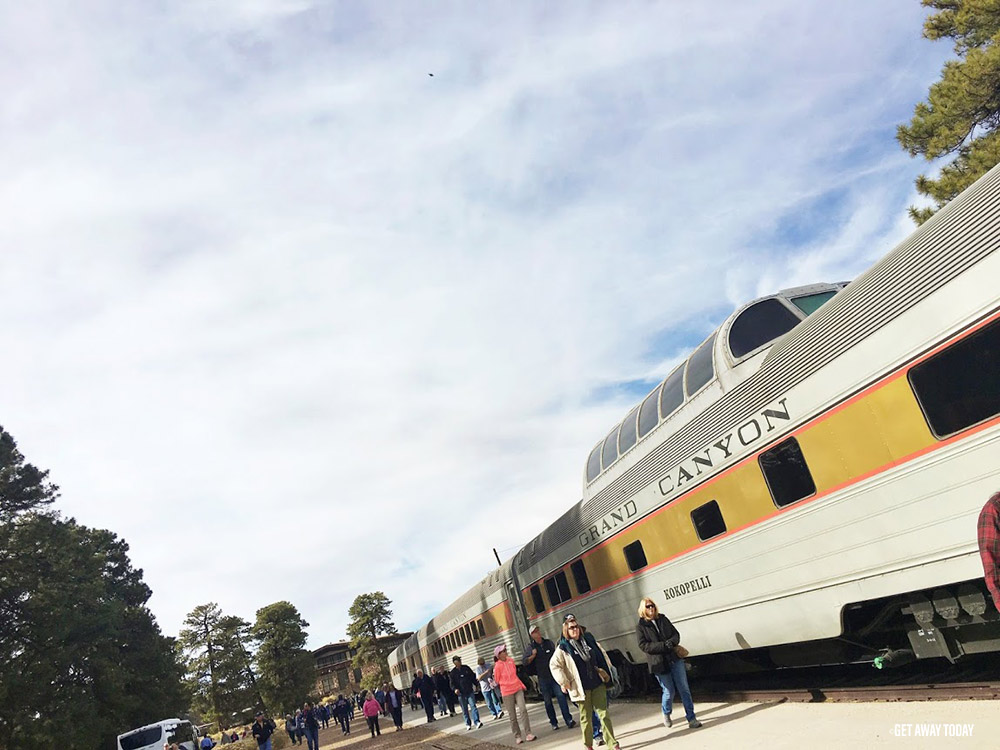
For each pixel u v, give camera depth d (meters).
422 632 33.72
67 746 26.73
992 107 16.64
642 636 8.62
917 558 6.07
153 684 38.59
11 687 26.16
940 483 5.80
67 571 29.64
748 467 8.12
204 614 69.44
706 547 9.14
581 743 9.77
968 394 5.55
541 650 12.02
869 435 6.43
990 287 5.34
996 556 3.42
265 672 69.31
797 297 8.49
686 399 9.30
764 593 8.11
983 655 7.51
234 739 45.22
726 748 6.84
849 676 9.13
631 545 11.29
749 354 8.18
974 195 5.48
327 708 51.06
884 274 6.23
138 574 50.97
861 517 6.59
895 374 6.14
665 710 8.55
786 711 7.89
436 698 24.34
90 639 30.88
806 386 7.14
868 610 7.37
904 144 18.00
